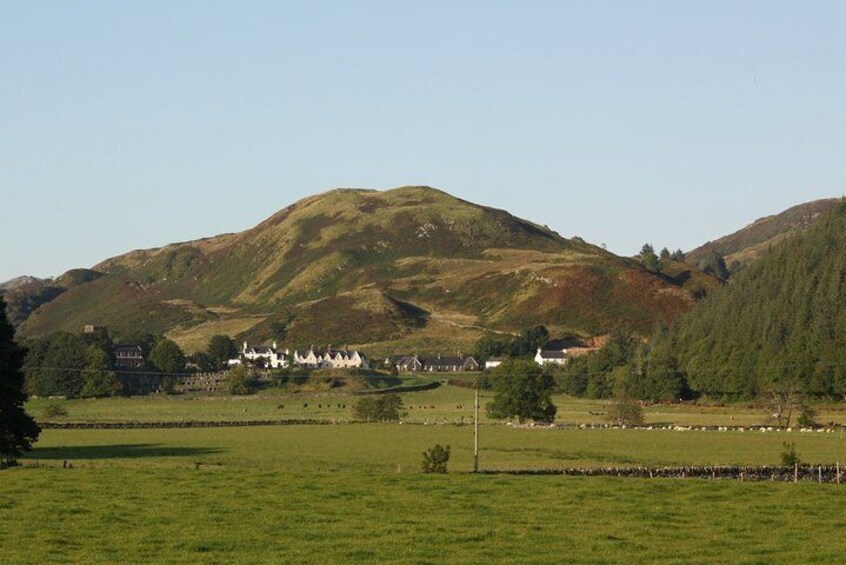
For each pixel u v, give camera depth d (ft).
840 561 239.71
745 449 631.15
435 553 244.22
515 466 514.27
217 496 333.21
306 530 272.92
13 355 526.98
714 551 249.75
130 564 232.53
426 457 434.71
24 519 288.71
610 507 315.58
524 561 236.22
